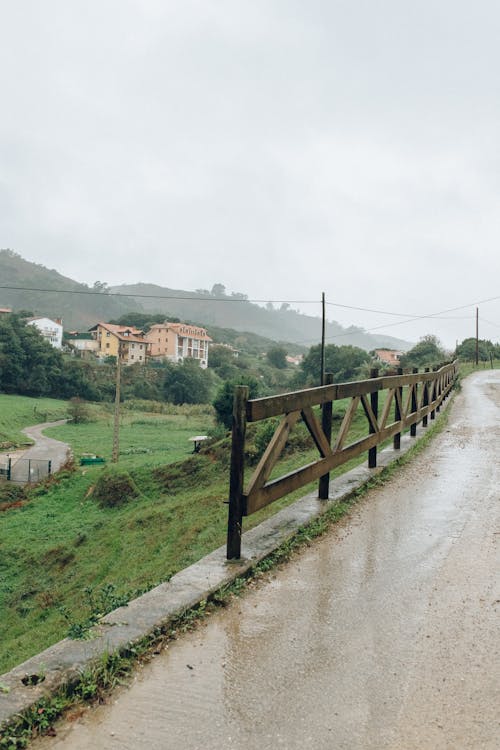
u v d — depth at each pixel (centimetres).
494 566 426
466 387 2503
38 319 10638
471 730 231
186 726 235
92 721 239
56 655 284
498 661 288
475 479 729
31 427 5428
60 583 1393
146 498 2150
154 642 307
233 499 420
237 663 287
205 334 12169
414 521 547
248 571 407
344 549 467
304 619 339
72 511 2227
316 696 257
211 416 6425
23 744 223
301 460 1562
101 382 8219
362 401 681
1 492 2609
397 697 256
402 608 354
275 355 12950
